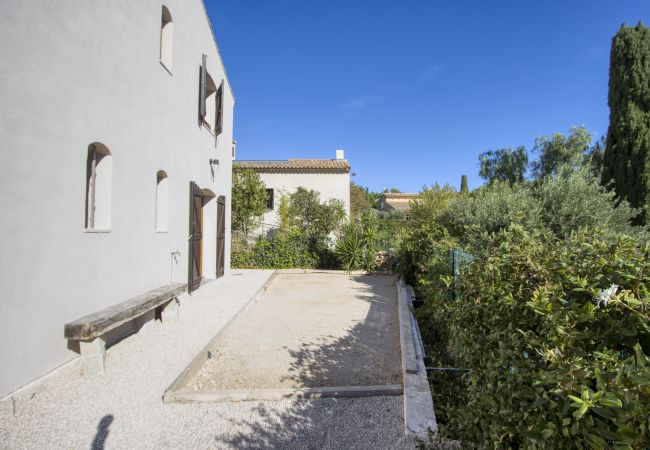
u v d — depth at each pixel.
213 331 5.62
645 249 1.97
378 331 6.12
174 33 6.90
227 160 11.20
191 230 7.91
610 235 2.56
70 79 3.98
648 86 11.77
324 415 3.31
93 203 4.76
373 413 3.35
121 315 4.30
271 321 6.70
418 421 2.86
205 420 3.21
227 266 11.20
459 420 2.38
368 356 4.93
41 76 3.57
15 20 3.26
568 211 7.55
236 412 3.35
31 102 3.45
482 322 2.35
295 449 2.83
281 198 18.72
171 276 6.91
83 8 4.19
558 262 2.18
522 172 24.20
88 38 4.29
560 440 1.35
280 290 10.02
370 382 4.09
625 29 12.36
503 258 2.46
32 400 3.34
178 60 7.12
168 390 3.59
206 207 9.95
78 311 4.10
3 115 3.16
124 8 5.07
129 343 5.03
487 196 9.16
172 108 6.88
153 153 6.07
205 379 4.17
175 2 6.93
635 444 1.04
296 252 14.28
